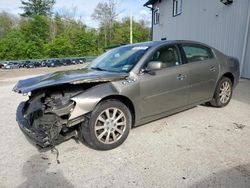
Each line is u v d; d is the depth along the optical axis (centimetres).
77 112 302
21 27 4659
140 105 360
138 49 405
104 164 299
